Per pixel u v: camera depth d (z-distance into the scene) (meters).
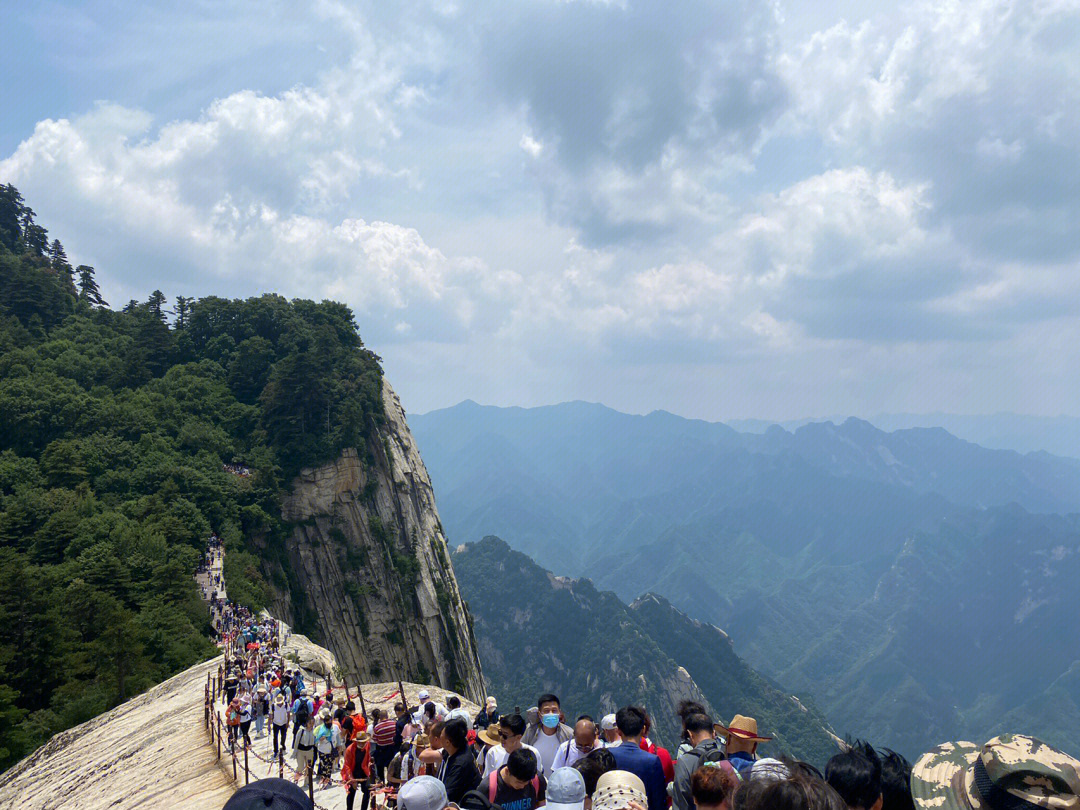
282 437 136.50
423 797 8.37
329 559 129.38
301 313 171.62
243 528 122.06
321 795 20.88
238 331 168.62
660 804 9.69
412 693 36.69
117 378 153.12
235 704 26.48
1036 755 5.40
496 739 12.81
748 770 7.63
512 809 9.81
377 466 143.50
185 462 126.25
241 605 91.56
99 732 42.34
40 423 127.69
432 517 157.62
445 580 149.50
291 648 60.03
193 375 152.12
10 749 55.69
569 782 8.66
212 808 22.06
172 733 34.34
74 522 96.69
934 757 6.35
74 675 66.69
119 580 82.69
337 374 149.62
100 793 28.31
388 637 129.12
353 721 19.62
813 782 5.55
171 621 74.81
